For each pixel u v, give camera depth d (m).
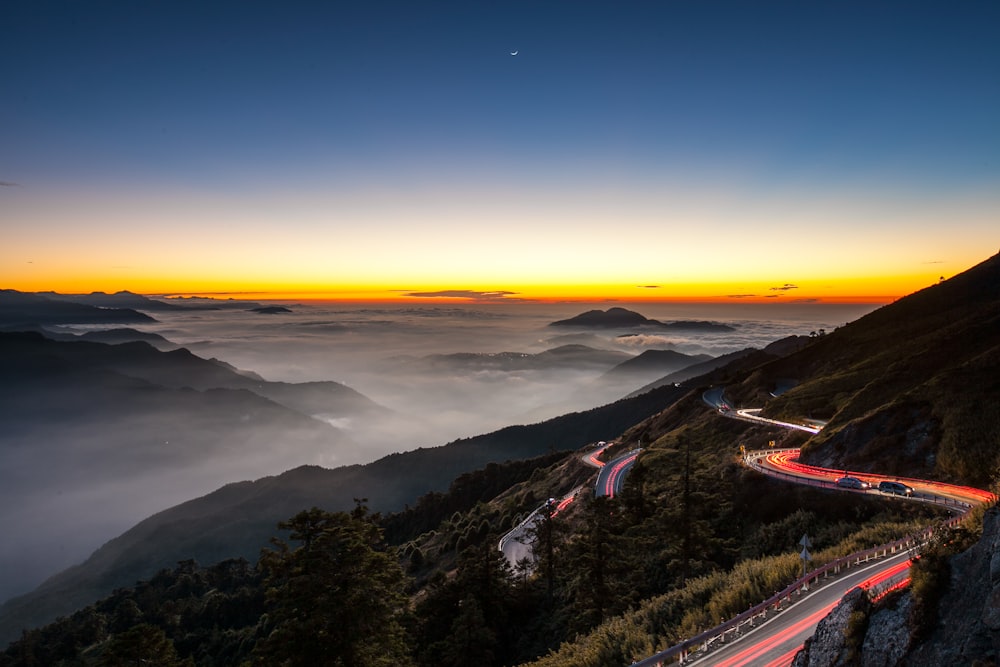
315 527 26.94
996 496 16.59
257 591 98.31
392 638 27.84
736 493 48.03
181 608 102.06
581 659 27.06
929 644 14.20
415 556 87.38
